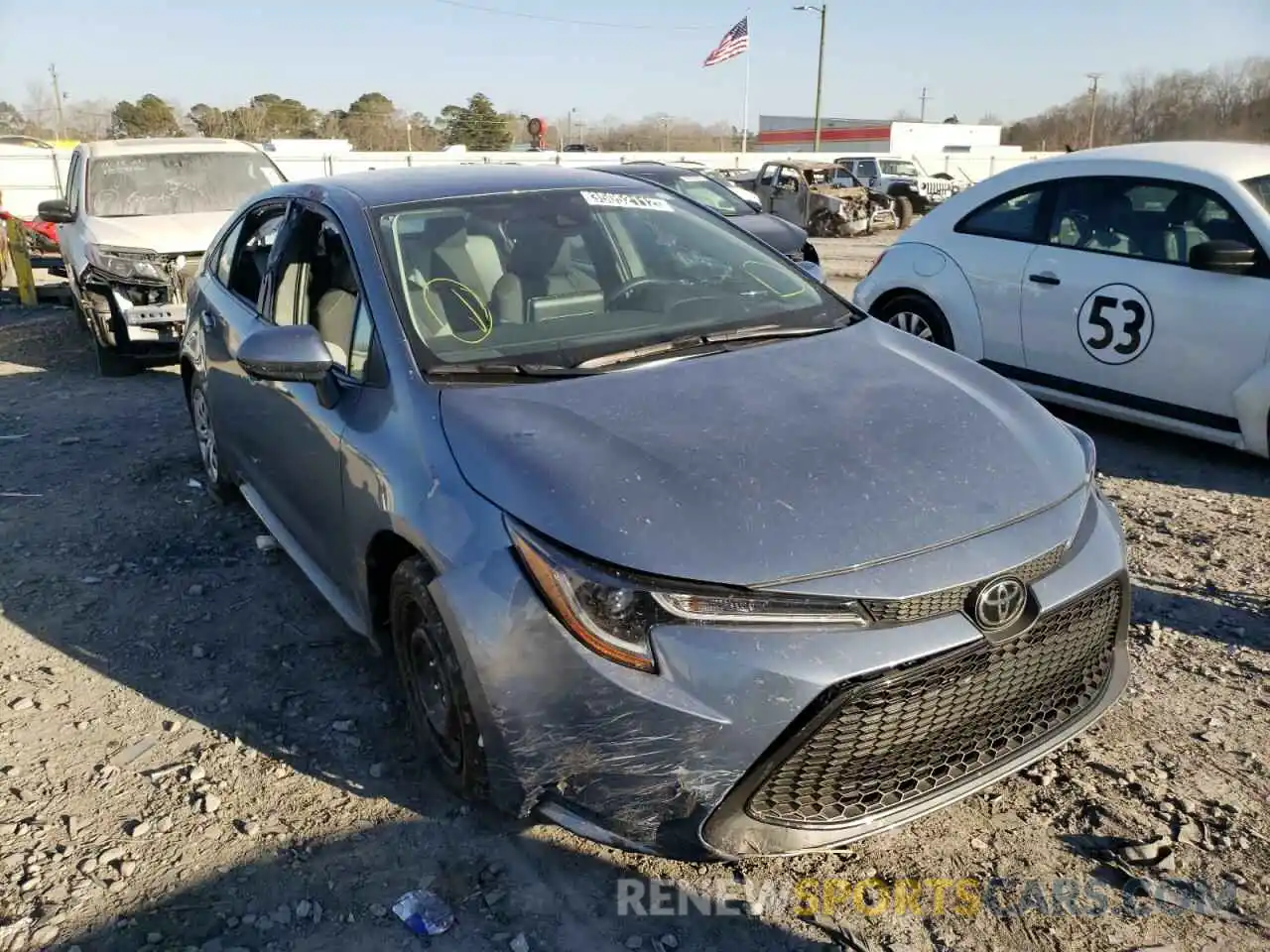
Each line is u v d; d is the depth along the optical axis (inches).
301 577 175.9
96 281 315.9
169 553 186.9
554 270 142.3
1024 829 110.5
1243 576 168.9
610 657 92.9
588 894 103.4
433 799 117.6
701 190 496.4
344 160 1146.0
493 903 102.4
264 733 131.2
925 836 110.0
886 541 95.6
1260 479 215.8
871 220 925.8
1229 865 104.1
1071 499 108.3
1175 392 222.4
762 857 95.3
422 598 109.2
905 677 92.8
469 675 99.8
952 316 262.1
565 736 95.3
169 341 321.1
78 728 133.3
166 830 113.7
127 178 359.9
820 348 131.1
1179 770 119.1
